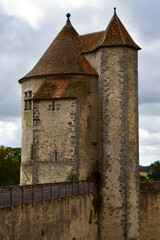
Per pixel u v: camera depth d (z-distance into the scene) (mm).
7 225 21594
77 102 35719
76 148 35219
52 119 36062
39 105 36531
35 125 36500
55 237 27328
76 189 31531
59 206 28156
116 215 36594
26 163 39312
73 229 30625
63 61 39000
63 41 40781
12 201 22031
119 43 37906
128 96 37906
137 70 39156
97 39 40656
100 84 38281
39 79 39094
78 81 37469
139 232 37656
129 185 37125
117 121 37406
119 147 37125
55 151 35750
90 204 35094
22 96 41375
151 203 43375
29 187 24047
